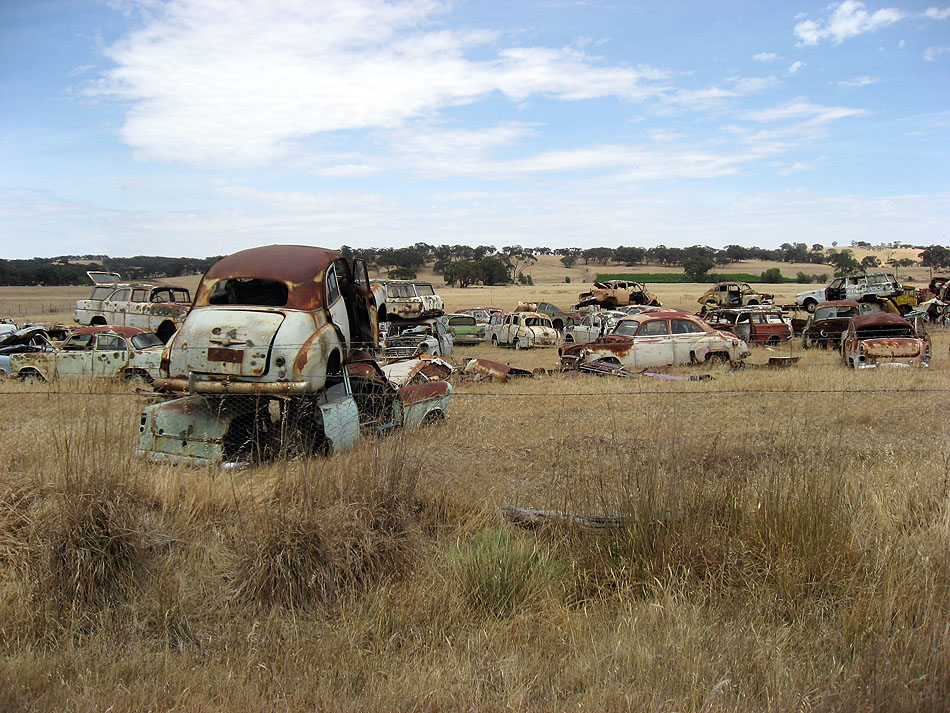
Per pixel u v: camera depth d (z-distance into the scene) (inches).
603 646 154.6
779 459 235.3
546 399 462.3
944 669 141.1
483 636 160.4
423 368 449.4
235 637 160.4
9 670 146.7
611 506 203.5
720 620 164.6
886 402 435.5
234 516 205.2
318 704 136.9
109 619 167.9
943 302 1267.2
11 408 395.2
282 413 285.9
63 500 184.7
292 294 311.7
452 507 217.5
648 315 673.0
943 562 179.5
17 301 2637.8
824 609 170.9
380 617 166.9
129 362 606.5
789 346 958.4
